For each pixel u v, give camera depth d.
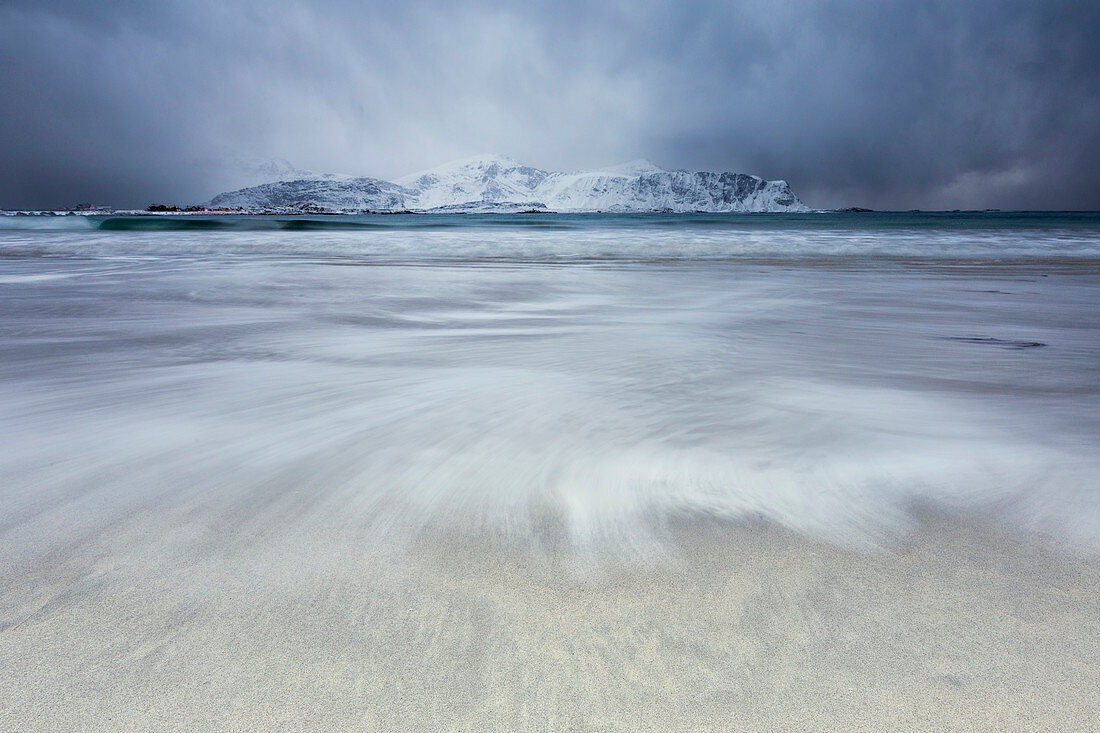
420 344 3.65
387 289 6.29
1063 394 2.57
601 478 1.71
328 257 10.59
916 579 1.22
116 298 5.62
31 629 1.06
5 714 0.88
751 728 0.86
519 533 1.41
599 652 1.01
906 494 1.60
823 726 0.87
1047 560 1.28
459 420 2.22
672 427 2.13
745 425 2.14
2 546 1.34
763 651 1.01
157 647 1.02
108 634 1.05
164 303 5.34
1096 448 1.92
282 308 5.09
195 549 1.33
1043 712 0.89
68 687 0.93
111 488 1.65
